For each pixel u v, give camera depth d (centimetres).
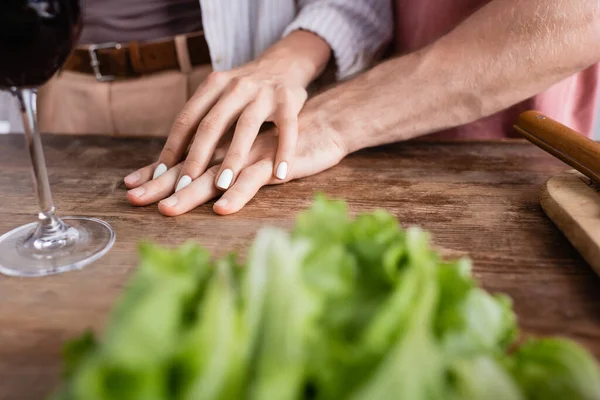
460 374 33
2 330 43
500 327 37
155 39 94
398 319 31
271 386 29
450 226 54
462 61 69
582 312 44
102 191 62
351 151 68
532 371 35
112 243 52
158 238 53
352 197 59
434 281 34
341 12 84
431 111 69
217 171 60
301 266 35
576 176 58
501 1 69
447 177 63
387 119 69
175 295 30
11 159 70
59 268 49
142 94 98
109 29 94
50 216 54
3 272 49
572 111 89
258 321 31
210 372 28
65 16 47
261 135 68
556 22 66
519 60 67
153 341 28
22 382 39
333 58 86
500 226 54
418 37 88
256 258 32
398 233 37
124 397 27
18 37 46
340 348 31
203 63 96
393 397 29
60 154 71
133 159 69
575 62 67
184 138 64
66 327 43
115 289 47
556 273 48
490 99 69
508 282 47
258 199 59
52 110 102
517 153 68
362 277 36
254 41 96
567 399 34
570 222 50
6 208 59
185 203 57
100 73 97
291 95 67
